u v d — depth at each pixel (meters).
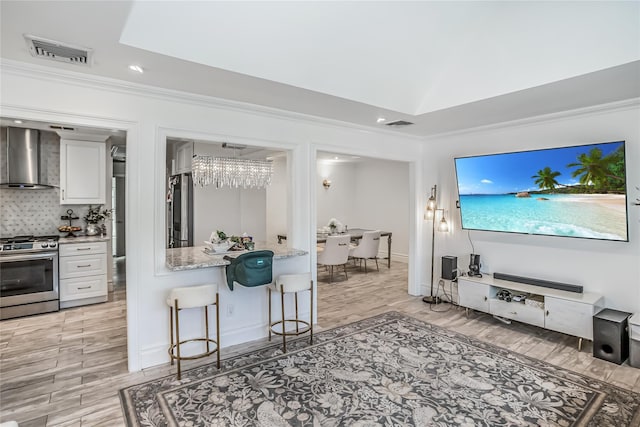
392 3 2.50
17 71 2.38
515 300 3.80
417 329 3.81
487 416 2.27
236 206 6.46
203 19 2.18
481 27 2.95
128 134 2.84
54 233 5.04
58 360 3.07
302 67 2.74
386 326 3.90
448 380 2.72
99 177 4.99
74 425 2.19
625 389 2.59
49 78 2.49
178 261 3.12
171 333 3.00
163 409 2.34
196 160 3.89
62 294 4.48
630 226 3.27
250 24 2.32
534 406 2.38
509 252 4.17
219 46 2.35
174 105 3.02
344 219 8.90
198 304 2.85
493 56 2.97
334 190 8.70
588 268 3.54
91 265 4.67
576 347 3.35
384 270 7.08
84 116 2.63
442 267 4.57
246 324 3.52
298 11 2.34
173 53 2.22
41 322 4.01
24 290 4.19
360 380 2.72
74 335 3.64
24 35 1.97
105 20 1.81
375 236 6.86
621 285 3.33
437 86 3.48
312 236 3.93
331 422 2.20
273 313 3.71
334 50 2.74
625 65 2.30
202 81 2.69
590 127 3.48
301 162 3.84
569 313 3.30
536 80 2.74
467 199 4.28
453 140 4.69
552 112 3.60
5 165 4.64
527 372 2.85
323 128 4.00
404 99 3.53
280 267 3.72
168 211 7.35
